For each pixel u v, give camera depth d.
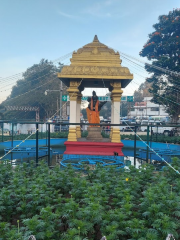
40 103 58.31
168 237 3.76
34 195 5.51
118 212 4.70
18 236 3.87
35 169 8.64
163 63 28.30
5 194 5.61
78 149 13.69
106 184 6.53
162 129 36.31
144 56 34.12
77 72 13.56
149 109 57.91
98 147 13.56
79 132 17.23
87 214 4.76
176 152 12.68
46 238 4.18
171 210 5.25
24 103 59.00
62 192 7.00
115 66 14.24
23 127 38.62
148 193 5.25
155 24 33.41
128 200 5.15
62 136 20.75
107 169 8.53
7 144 16.02
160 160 13.32
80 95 16.84
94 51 14.48
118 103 14.27
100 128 15.31
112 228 4.15
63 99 26.34
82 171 9.41
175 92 29.45
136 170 8.02
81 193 6.21
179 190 6.29
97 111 15.41
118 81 14.23
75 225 4.41
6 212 5.53
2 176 7.54
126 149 17.19
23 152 12.41
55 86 58.03
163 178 6.89
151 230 4.28
